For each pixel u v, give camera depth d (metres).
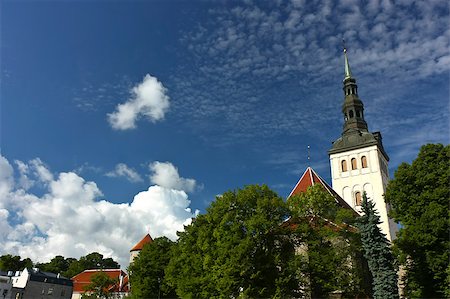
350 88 81.00
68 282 109.12
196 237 41.03
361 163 73.44
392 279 37.06
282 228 37.03
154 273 57.28
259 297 32.97
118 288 99.44
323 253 37.66
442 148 37.28
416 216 36.16
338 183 74.06
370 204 41.03
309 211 40.31
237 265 32.72
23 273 100.50
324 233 38.38
